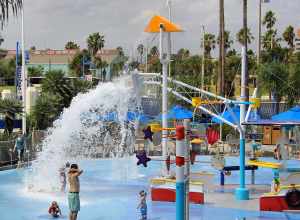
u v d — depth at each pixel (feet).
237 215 47.50
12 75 299.99
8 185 66.23
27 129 119.85
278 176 53.01
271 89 134.00
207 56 277.44
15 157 86.94
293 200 49.39
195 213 48.21
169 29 60.80
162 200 54.03
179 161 24.29
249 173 81.56
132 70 66.08
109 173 79.36
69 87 134.82
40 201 55.16
